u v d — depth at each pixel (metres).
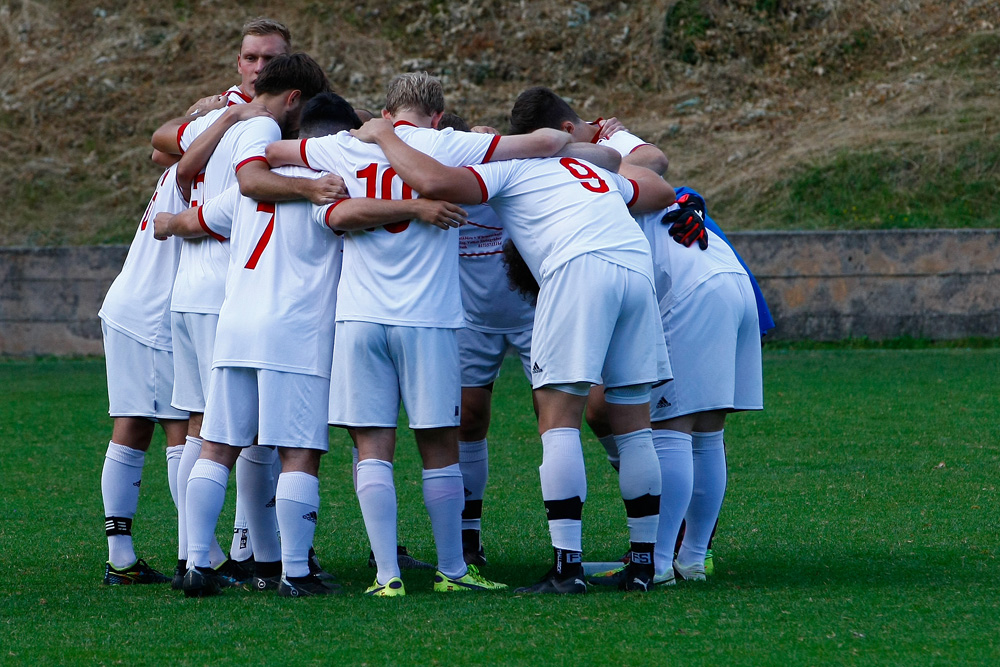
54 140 62.28
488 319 17.17
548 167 14.04
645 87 63.59
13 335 52.41
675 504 14.39
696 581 14.38
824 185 53.81
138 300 15.98
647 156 16.06
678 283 14.64
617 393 13.72
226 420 14.00
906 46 63.62
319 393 14.07
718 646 10.91
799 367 41.12
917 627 11.52
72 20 70.75
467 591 14.00
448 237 13.90
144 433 15.95
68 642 11.48
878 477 22.16
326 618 12.29
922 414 30.25
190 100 63.84
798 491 20.98
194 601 13.55
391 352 13.63
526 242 13.95
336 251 14.34
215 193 15.30
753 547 16.64
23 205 58.22
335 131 14.68
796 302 48.34
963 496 20.19
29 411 34.75
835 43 64.38
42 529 19.17
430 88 14.66
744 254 48.41
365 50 66.12
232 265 14.39
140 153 61.06
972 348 47.09
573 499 13.55
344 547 17.89
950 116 57.19
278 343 13.84
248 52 17.41
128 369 15.75
